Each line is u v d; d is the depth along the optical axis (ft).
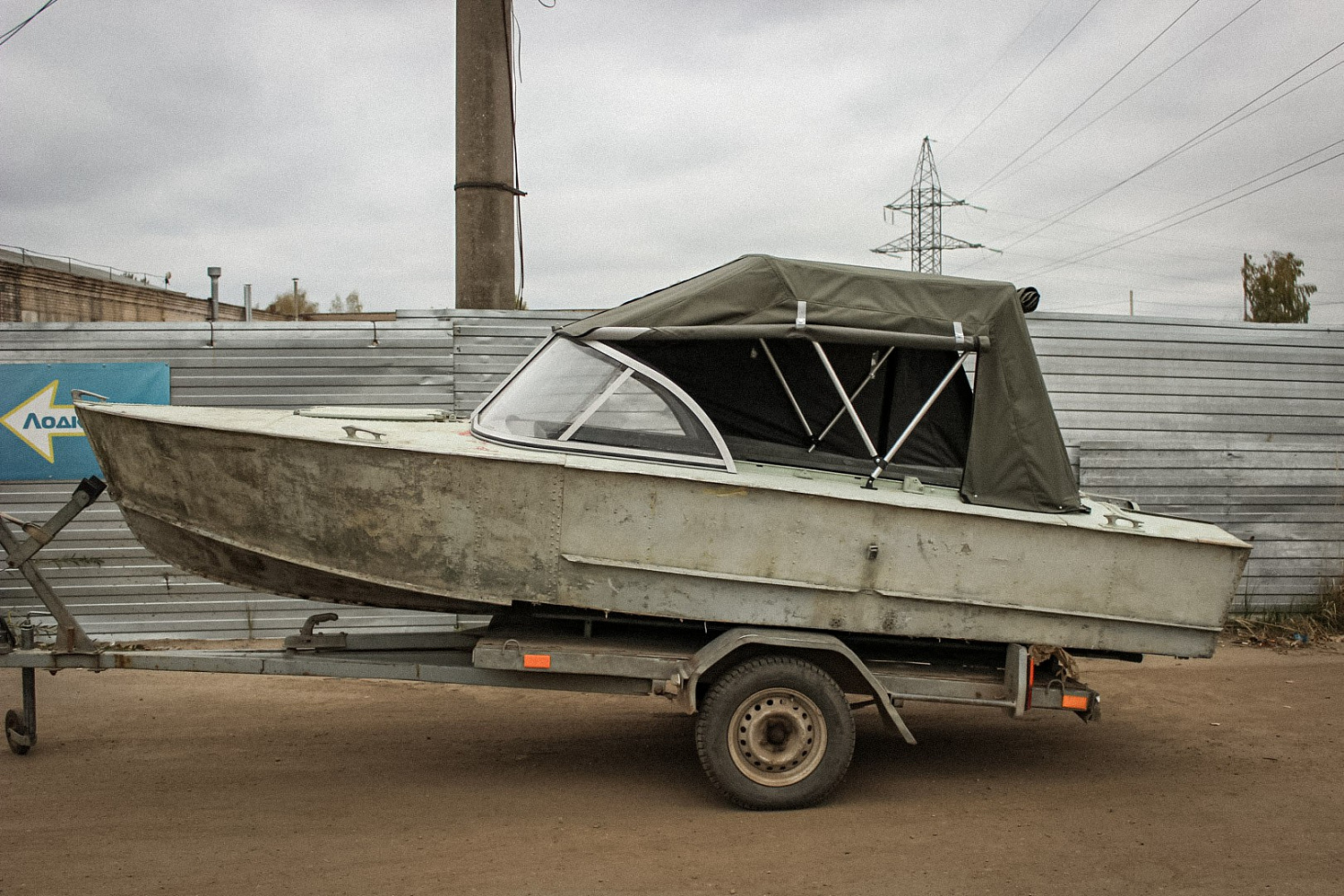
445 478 14.32
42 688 23.00
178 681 23.99
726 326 15.34
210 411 16.74
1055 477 15.94
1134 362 30.42
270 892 11.64
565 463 14.32
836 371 16.84
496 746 18.70
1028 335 16.14
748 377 16.55
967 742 19.51
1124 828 14.38
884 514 14.93
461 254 30.17
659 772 17.13
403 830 13.94
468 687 23.95
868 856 13.12
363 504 14.40
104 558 26.76
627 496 14.49
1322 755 18.44
